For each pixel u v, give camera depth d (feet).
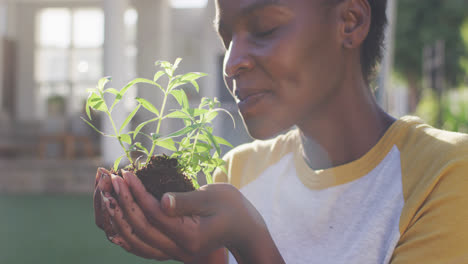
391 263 1.83
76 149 30.25
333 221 2.15
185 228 1.54
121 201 1.52
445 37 52.11
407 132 2.10
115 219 1.55
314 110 2.04
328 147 2.17
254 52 1.79
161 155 1.87
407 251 1.80
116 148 21.01
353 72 2.03
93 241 12.50
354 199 2.11
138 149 1.84
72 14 37.65
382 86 8.43
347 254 2.04
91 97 1.72
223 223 1.62
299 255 2.22
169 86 1.80
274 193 2.44
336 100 2.02
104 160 20.95
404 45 53.72
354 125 2.10
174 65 1.82
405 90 58.39
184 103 1.84
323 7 1.84
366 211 2.06
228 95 25.25
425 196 1.84
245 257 1.73
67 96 37.83
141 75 27.32
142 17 27.61
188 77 1.80
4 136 31.37
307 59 1.81
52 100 34.32
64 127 32.22
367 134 2.13
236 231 1.67
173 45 31.91
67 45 37.76
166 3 28.19
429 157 1.94
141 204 1.52
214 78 25.20
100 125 32.17
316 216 2.20
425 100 33.94
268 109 1.83
